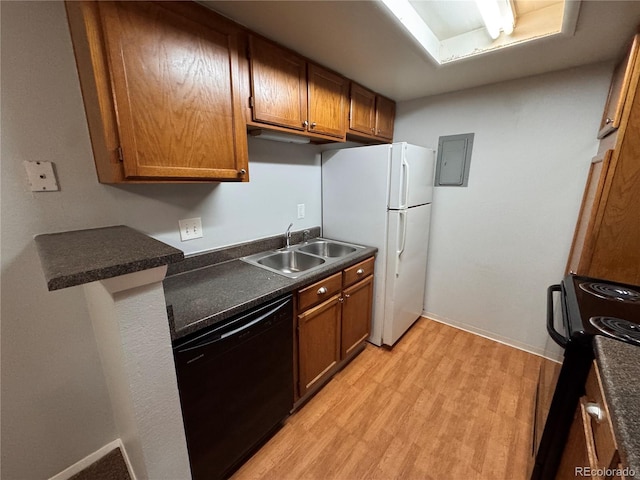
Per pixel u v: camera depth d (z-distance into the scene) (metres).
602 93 1.74
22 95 1.01
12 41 0.97
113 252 0.81
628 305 1.10
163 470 0.96
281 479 1.33
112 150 0.97
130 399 0.85
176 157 1.12
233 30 1.25
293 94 1.58
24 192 1.05
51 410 1.23
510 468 1.36
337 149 2.30
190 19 1.09
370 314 2.25
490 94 2.11
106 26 0.90
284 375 1.50
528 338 2.25
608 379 0.66
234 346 1.18
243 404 1.28
